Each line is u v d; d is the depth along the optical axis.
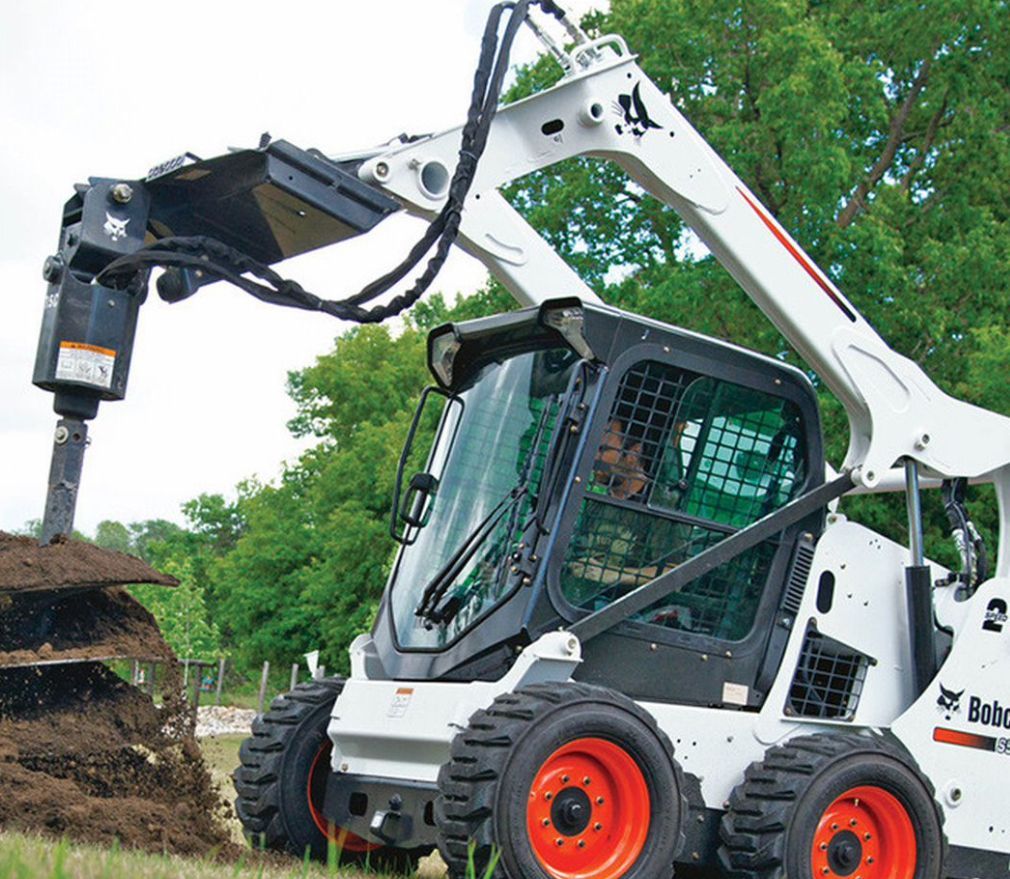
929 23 23.52
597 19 24.59
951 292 22.41
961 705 7.48
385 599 7.35
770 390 7.25
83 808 6.19
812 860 6.57
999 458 7.97
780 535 7.23
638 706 6.25
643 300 21.77
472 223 7.49
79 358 6.43
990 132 23.86
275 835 7.36
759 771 6.68
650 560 6.84
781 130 21.36
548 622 6.52
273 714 7.58
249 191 6.68
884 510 20.08
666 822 6.20
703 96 23.34
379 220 6.86
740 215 7.69
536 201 24.52
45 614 6.56
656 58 23.11
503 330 7.23
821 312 7.73
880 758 6.79
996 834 7.50
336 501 41.66
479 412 7.36
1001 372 20.12
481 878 5.86
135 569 6.61
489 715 6.05
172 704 6.79
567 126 7.50
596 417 6.70
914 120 25.38
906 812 6.86
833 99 21.61
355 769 6.89
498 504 6.96
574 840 6.09
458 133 7.29
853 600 7.39
